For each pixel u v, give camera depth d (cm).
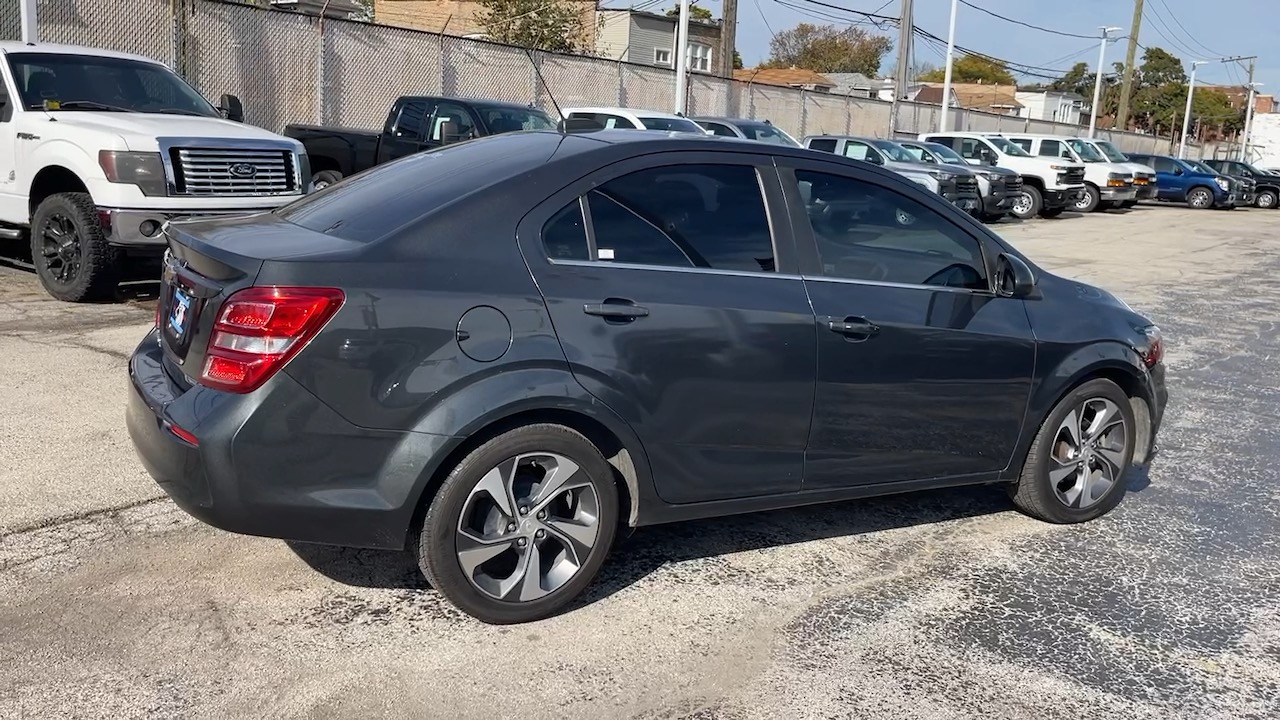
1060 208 2592
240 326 338
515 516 373
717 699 344
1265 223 2719
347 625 378
